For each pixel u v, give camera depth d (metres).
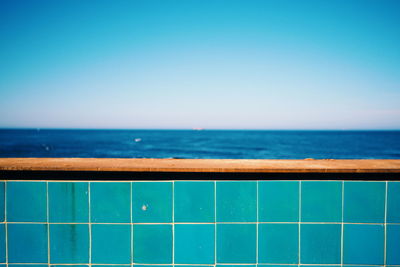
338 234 1.81
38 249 1.83
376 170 1.72
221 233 1.82
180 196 1.81
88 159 2.19
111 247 1.83
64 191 1.81
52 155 38.47
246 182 1.80
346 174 1.79
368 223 1.79
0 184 1.81
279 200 1.80
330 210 1.80
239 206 1.80
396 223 1.79
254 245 1.81
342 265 1.81
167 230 1.82
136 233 1.83
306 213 1.80
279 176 1.80
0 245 1.83
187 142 66.62
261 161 2.10
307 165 1.87
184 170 1.75
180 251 1.82
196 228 1.82
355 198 1.79
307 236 1.81
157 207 1.81
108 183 1.81
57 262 1.83
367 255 1.80
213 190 1.80
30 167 1.75
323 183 1.79
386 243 1.79
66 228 1.82
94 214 1.82
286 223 1.81
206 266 1.83
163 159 2.21
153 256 1.83
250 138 86.81
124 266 1.83
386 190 1.78
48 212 1.82
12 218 1.82
